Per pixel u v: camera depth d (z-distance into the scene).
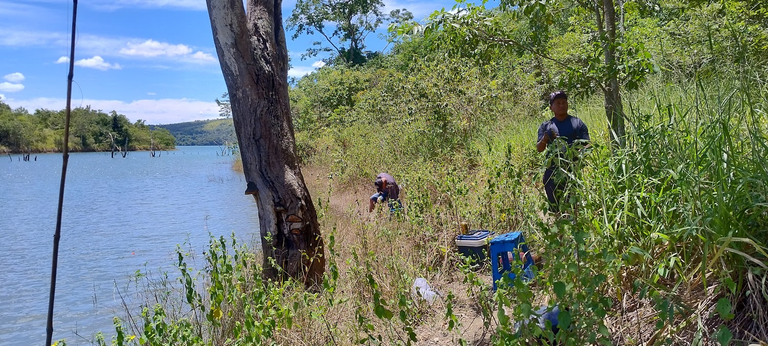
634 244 4.25
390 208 8.78
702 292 3.89
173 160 85.81
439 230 7.54
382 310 4.40
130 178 41.62
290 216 6.74
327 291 5.34
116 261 11.77
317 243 6.90
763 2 9.07
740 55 4.80
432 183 9.42
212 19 6.69
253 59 6.77
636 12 7.67
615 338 3.97
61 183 2.88
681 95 5.67
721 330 3.11
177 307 6.89
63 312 8.41
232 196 24.28
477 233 6.76
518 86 13.43
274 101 6.85
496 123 13.09
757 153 3.98
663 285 4.20
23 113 134.25
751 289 3.53
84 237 15.04
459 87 13.77
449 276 6.55
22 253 13.15
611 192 4.78
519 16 6.78
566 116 6.36
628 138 5.26
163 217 18.22
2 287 10.00
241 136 6.85
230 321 5.35
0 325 8.02
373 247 7.08
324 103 29.22
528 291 3.57
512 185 7.11
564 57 10.63
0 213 21.56
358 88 29.11
